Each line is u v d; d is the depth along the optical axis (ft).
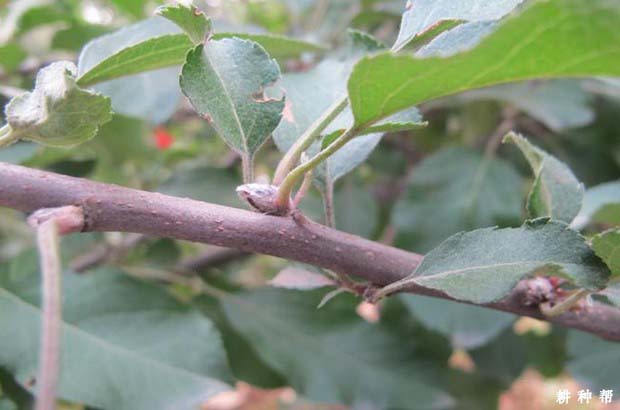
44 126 0.63
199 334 0.90
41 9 1.23
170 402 0.85
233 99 0.67
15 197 0.62
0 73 1.19
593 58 0.51
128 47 0.71
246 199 0.65
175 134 1.90
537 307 0.69
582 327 0.71
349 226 1.38
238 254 1.27
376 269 0.67
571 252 0.62
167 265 1.24
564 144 1.48
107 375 0.85
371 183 1.74
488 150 1.33
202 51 0.67
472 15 0.64
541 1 0.48
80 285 0.90
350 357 1.12
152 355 0.88
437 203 1.27
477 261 0.63
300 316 1.14
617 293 0.64
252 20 1.90
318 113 0.77
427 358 1.14
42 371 0.49
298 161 0.68
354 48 0.82
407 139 1.66
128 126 1.08
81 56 0.84
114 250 1.23
